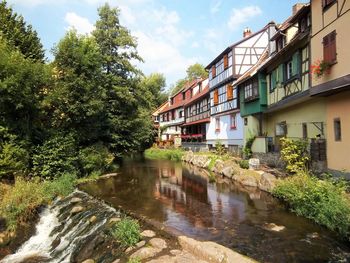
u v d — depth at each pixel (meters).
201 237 8.39
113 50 30.88
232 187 15.24
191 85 42.97
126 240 8.38
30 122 16.86
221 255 6.93
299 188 10.84
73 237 10.17
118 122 27.89
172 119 52.69
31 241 10.86
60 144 17.48
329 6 11.56
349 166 11.25
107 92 27.78
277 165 16.83
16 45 21.67
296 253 7.27
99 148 21.84
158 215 10.59
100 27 30.72
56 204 13.60
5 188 13.01
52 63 19.92
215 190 14.70
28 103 15.85
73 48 20.02
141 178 19.16
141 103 33.19
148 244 8.20
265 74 19.70
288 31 17.12
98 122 22.52
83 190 15.45
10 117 15.68
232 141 27.16
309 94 13.07
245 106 22.88
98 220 10.73
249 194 13.52
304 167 13.41
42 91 17.53
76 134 19.62
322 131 13.67
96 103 19.73
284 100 16.23
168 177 19.42
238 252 7.38
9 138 15.12
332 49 11.30
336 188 9.56
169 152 35.09
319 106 14.05
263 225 9.29
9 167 13.99
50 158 16.48
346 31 10.53
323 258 7.00
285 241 7.99
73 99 19.22
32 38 23.59
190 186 15.99
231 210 11.07
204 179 18.05
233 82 26.03
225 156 23.19
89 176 19.28
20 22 23.58
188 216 10.41
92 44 21.23
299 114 16.28
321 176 12.38
